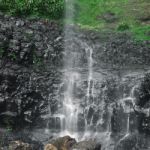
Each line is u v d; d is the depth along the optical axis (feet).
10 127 59.06
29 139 56.80
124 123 60.59
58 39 70.23
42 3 77.25
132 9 82.69
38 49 66.95
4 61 62.80
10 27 68.54
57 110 61.41
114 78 63.10
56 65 66.23
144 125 59.82
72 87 62.28
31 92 60.70
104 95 61.57
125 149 57.82
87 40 72.18
